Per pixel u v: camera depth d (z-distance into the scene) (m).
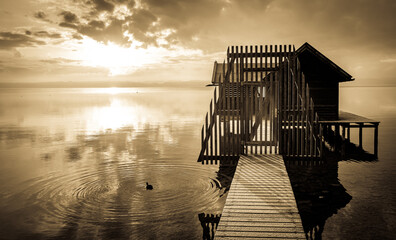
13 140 31.17
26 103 97.38
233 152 15.30
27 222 12.17
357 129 35.53
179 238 10.80
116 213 12.74
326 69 22.91
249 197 9.58
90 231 11.40
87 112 64.06
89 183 16.50
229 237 7.32
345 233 11.02
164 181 16.59
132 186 15.87
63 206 13.55
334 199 14.12
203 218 12.19
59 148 26.91
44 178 17.64
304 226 11.59
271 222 7.98
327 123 21.92
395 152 23.53
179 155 23.23
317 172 18.31
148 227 11.59
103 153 24.58
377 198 14.20
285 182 10.84
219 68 28.31
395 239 10.55
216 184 15.92
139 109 70.50
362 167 19.38
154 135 33.62
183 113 59.25
